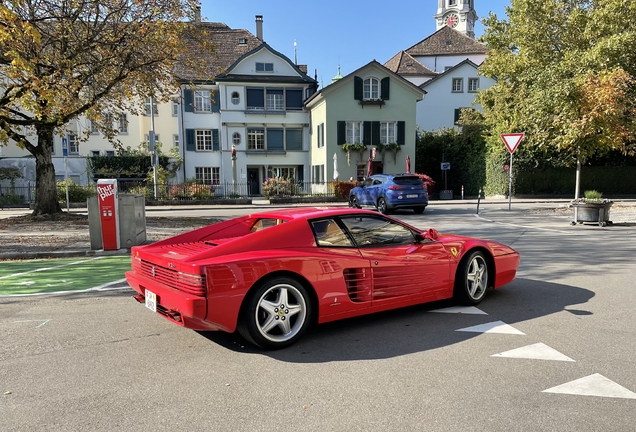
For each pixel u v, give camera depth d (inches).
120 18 542.0
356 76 1264.8
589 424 111.2
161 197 1047.0
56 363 151.6
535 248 381.7
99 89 577.0
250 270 152.7
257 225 196.2
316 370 144.3
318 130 1328.7
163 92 674.2
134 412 118.6
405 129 1302.9
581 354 155.3
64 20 508.4
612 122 658.8
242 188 1366.9
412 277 193.3
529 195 1119.6
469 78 1566.2
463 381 135.3
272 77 1389.0
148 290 170.4
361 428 109.9
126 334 180.2
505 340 169.3
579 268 299.0
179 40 569.9
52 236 459.8
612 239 427.8
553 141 721.6
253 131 1398.9
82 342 171.2
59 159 1218.0
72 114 559.5
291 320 168.6
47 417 116.2
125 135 1400.1
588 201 541.3
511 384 133.1
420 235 204.8
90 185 1111.0
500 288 249.0
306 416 115.9
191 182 1228.5
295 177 1448.1
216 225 203.6
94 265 331.3
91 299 235.0
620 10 708.7
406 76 1685.5
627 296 229.1
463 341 168.7
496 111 1159.6
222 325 150.0
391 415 116.0
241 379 138.1
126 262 343.0
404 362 149.9
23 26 365.4
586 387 131.0
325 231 178.1
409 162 1203.2
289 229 169.9
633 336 172.4
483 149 1211.9
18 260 358.0
